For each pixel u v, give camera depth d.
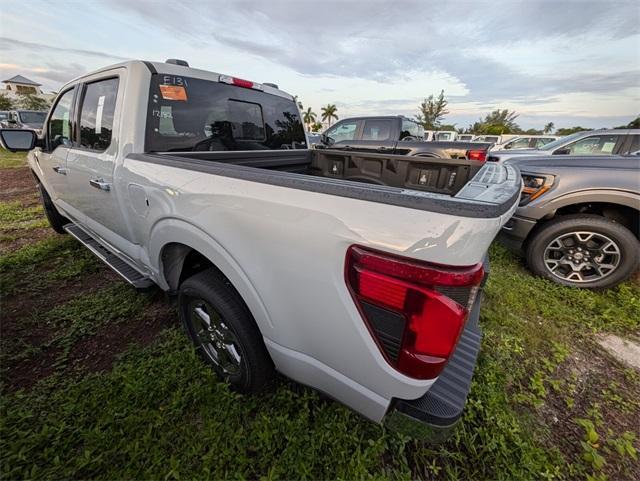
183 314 1.84
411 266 0.86
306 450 1.38
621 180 2.52
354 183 1.00
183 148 2.02
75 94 2.33
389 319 0.94
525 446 1.45
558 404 1.72
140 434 1.42
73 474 1.26
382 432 1.46
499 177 1.41
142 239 1.87
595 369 1.99
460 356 1.28
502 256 3.50
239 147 2.46
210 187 1.32
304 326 1.16
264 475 1.32
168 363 1.80
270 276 1.18
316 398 1.60
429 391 1.09
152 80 1.80
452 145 6.08
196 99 2.05
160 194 1.56
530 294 2.72
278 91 2.79
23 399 1.57
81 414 1.50
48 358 1.86
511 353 2.08
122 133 1.79
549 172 2.78
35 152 3.24
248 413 1.55
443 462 1.40
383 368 1.00
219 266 1.37
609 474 1.39
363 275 0.93
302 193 1.04
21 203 5.17
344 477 1.29
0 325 2.12
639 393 1.81
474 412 1.59
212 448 1.36
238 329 1.45
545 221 2.93
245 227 1.21
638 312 2.47
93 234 2.64
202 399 1.59
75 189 2.43
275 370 1.56
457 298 0.88
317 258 1.02
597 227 2.64
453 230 0.80
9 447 1.34
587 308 2.57
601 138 5.46
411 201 0.85
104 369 1.79
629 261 2.59
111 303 2.38
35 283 2.63
